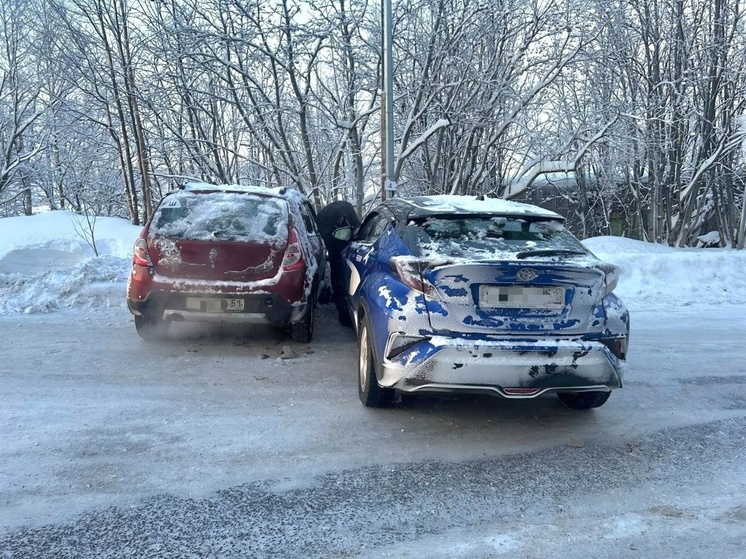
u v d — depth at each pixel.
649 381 5.12
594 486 3.18
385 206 5.29
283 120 14.92
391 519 2.79
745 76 16.67
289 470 3.24
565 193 23.05
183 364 5.06
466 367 3.42
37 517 2.70
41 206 26.20
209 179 15.17
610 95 16.28
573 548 2.59
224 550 2.50
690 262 10.60
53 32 16.92
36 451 3.35
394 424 3.95
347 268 5.82
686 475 3.34
